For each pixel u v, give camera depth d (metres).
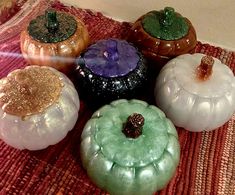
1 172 0.30
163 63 0.35
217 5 0.39
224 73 0.31
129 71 0.31
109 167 0.26
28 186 0.29
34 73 0.29
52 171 0.30
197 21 0.41
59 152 0.31
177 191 0.29
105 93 0.30
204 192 0.30
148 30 0.34
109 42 0.32
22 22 0.41
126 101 0.29
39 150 0.31
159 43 0.34
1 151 0.31
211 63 0.29
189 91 0.30
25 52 0.34
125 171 0.26
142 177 0.26
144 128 0.27
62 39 0.33
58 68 0.34
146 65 0.32
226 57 0.40
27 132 0.28
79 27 0.34
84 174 0.30
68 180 0.30
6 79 0.29
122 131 0.27
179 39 0.34
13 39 0.40
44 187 0.29
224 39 0.42
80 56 0.32
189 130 0.32
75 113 0.30
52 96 0.28
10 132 0.28
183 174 0.31
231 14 0.39
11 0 0.41
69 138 0.32
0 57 0.38
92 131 0.28
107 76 0.30
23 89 0.28
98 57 0.31
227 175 0.31
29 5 0.43
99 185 0.28
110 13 0.44
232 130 0.34
